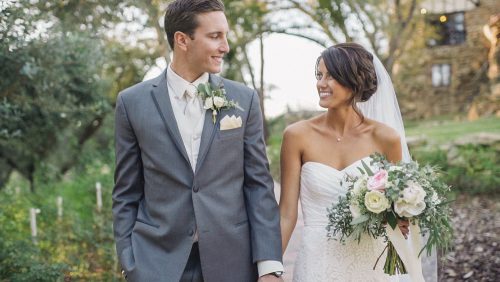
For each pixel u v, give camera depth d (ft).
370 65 8.80
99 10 17.40
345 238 8.65
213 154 8.09
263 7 32.65
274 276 8.02
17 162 33.30
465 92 59.21
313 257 8.80
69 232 20.70
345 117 9.03
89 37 19.60
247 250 8.28
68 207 25.95
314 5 33.06
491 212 21.85
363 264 8.73
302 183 9.13
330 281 8.69
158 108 8.21
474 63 59.06
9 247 16.14
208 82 8.42
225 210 8.14
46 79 20.12
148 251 8.16
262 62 34.65
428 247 8.11
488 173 27.04
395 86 55.83
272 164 30.53
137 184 8.54
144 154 8.22
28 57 17.71
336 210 8.34
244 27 32.60
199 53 7.97
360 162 8.86
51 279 14.83
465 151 28.68
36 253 16.33
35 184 34.35
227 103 8.19
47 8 16.42
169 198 8.11
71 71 22.41
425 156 29.04
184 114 8.27
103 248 18.29
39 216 23.56
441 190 8.18
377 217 8.01
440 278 15.34
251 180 8.43
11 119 19.02
